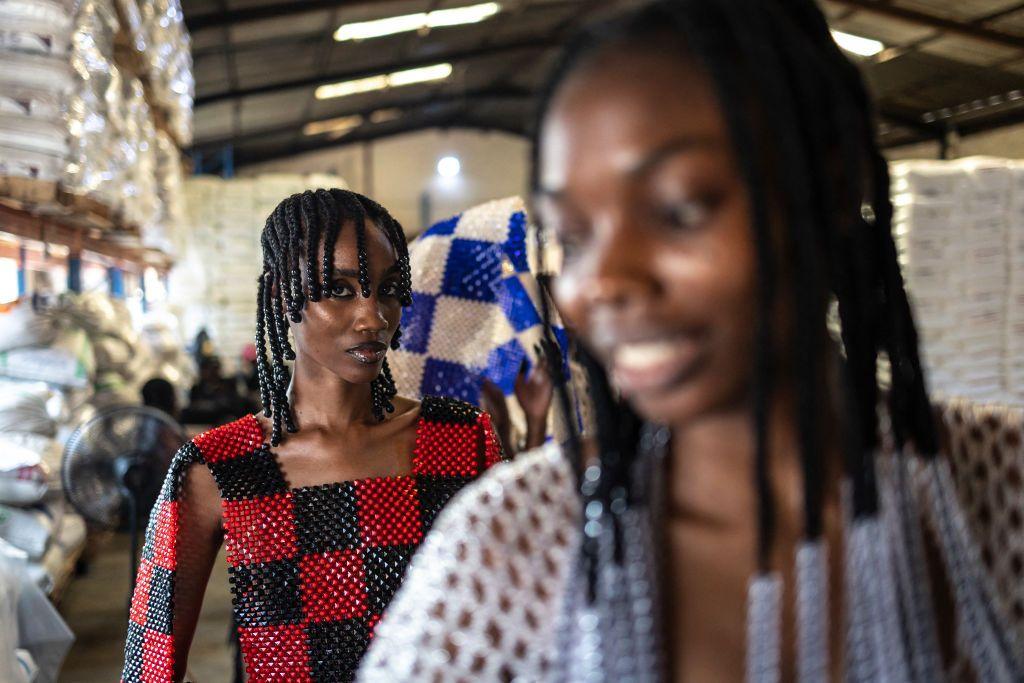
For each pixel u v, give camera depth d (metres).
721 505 0.50
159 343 7.25
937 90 13.22
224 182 9.64
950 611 0.55
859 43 11.90
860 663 0.49
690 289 0.43
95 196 4.06
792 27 0.46
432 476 1.35
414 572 0.55
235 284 9.52
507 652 0.51
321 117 16.98
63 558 3.89
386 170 19.67
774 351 0.43
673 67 0.43
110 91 3.78
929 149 14.74
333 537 1.29
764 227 0.42
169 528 1.24
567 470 0.53
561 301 0.48
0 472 3.53
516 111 19.20
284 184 9.64
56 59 3.30
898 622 0.50
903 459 0.54
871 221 0.56
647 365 0.44
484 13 12.51
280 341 1.33
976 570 0.55
